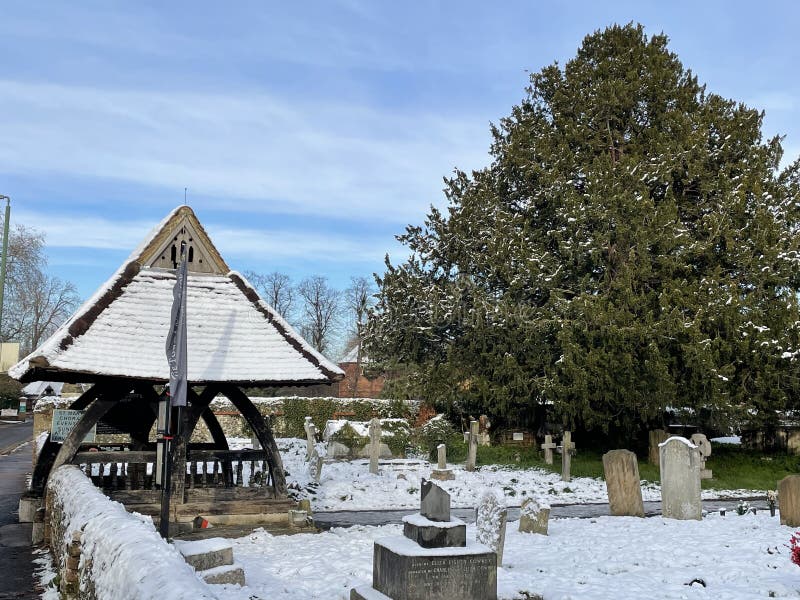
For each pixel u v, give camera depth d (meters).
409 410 40.25
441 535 7.66
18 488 21.27
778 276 26.39
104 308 15.18
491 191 31.14
